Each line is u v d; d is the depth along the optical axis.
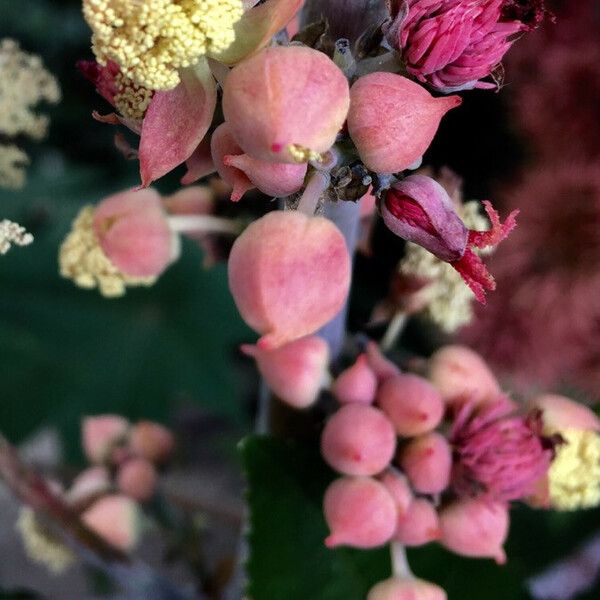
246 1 0.06
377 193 0.06
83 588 0.23
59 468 0.13
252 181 0.06
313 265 0.06
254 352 0.08
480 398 0.09
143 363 0.16
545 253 0.12
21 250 0.16
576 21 0.13
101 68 0.06
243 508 0.13
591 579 0.13
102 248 0.08
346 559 0.10
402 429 0.08
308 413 0.09
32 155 0.18
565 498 0.09
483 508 0.08
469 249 0.06
